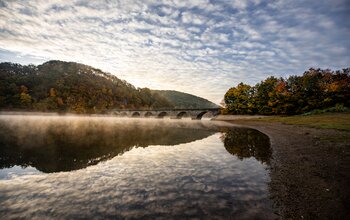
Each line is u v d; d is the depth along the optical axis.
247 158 17.94
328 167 13.54
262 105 89.62
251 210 8.39
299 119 55.28
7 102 136.75
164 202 9.09
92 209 8.38
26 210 8.24
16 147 21.47
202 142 27.72
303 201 9.10
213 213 8.12
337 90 64.94
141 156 18.61
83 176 12.76
